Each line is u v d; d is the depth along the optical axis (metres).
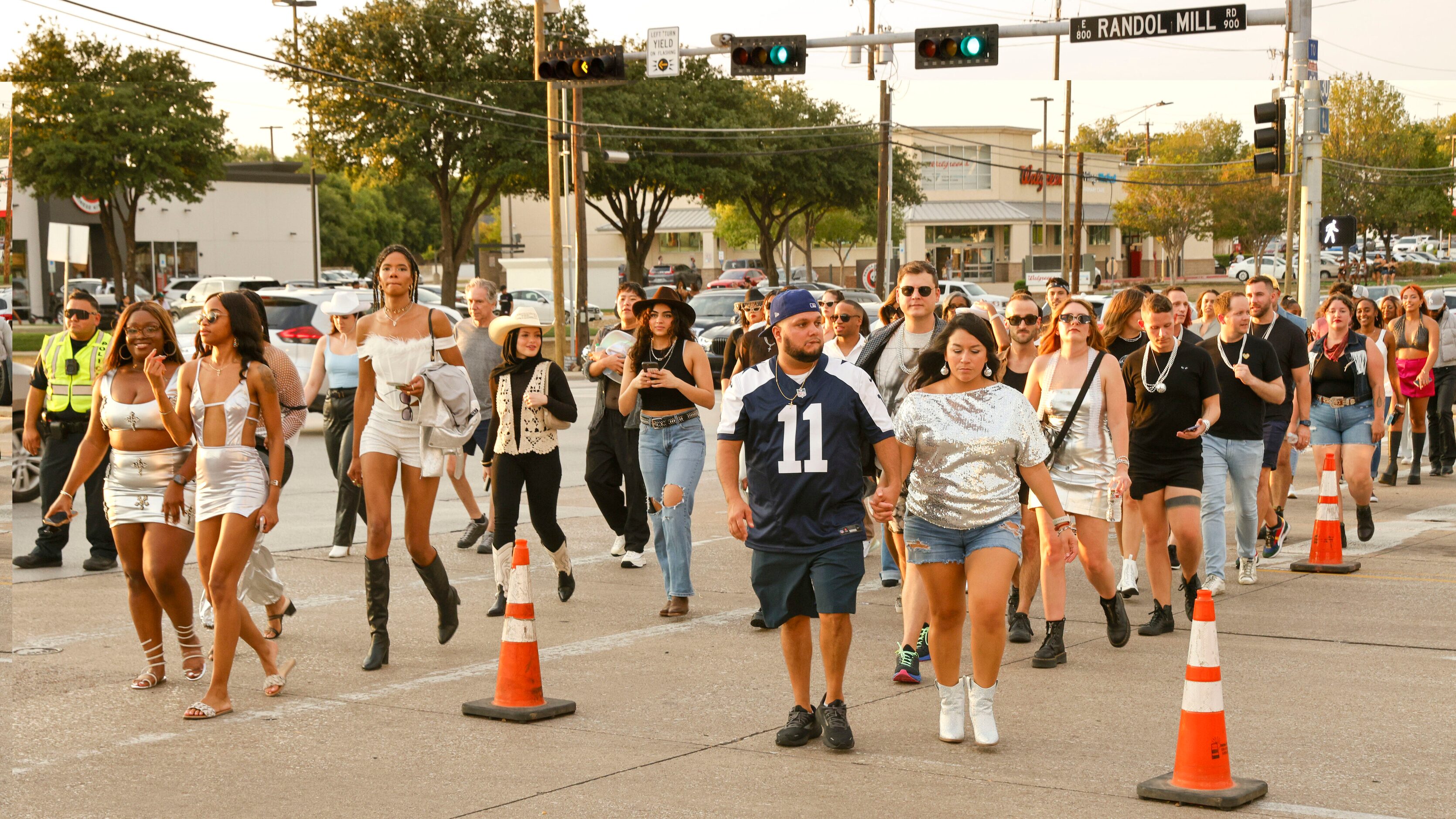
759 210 78.06
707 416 27.78
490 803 6.32
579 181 45.28
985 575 7.02
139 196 51.06
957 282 53.97
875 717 7.79
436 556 9.33
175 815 6.16
